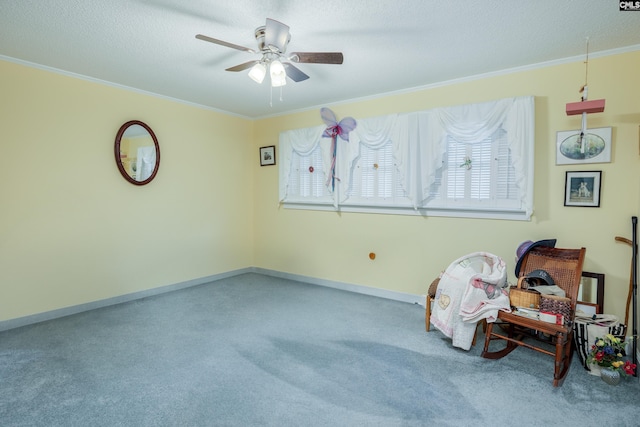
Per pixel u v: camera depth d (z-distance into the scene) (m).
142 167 3.84
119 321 3.17
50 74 3.14
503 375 2.25
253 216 5.21
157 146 3.94
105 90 3.51
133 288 3.83
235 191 4.95
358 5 2.04
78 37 2.48
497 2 2.01
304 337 2.83
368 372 2.28
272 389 2.08
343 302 3.75
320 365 2.37
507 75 3.10
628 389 2.09
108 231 3.60
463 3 2.02
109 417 1.82
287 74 2.51
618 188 2.69
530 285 2.66
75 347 2.63
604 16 2.16
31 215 3.08
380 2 2.00
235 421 1.79
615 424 1.78
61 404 1.93
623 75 2.64
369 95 3.90
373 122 3.82
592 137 2.76
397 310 3.49
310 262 4.56
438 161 3.42
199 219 4.49
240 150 4.99
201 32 2.39
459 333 2.57
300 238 4.65
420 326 3.07
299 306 3.61
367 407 1.92
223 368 2.33
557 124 2.90
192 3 2.02
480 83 3.23
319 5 2.04
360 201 4.02
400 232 3.78
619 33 2.40
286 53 2.69
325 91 3.75
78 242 3.38
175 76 3.33
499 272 2.64
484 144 3.23
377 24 2.28
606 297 2.74
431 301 3.05
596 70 2.74
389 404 1.94
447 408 1.91
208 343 2.71
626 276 2.68
